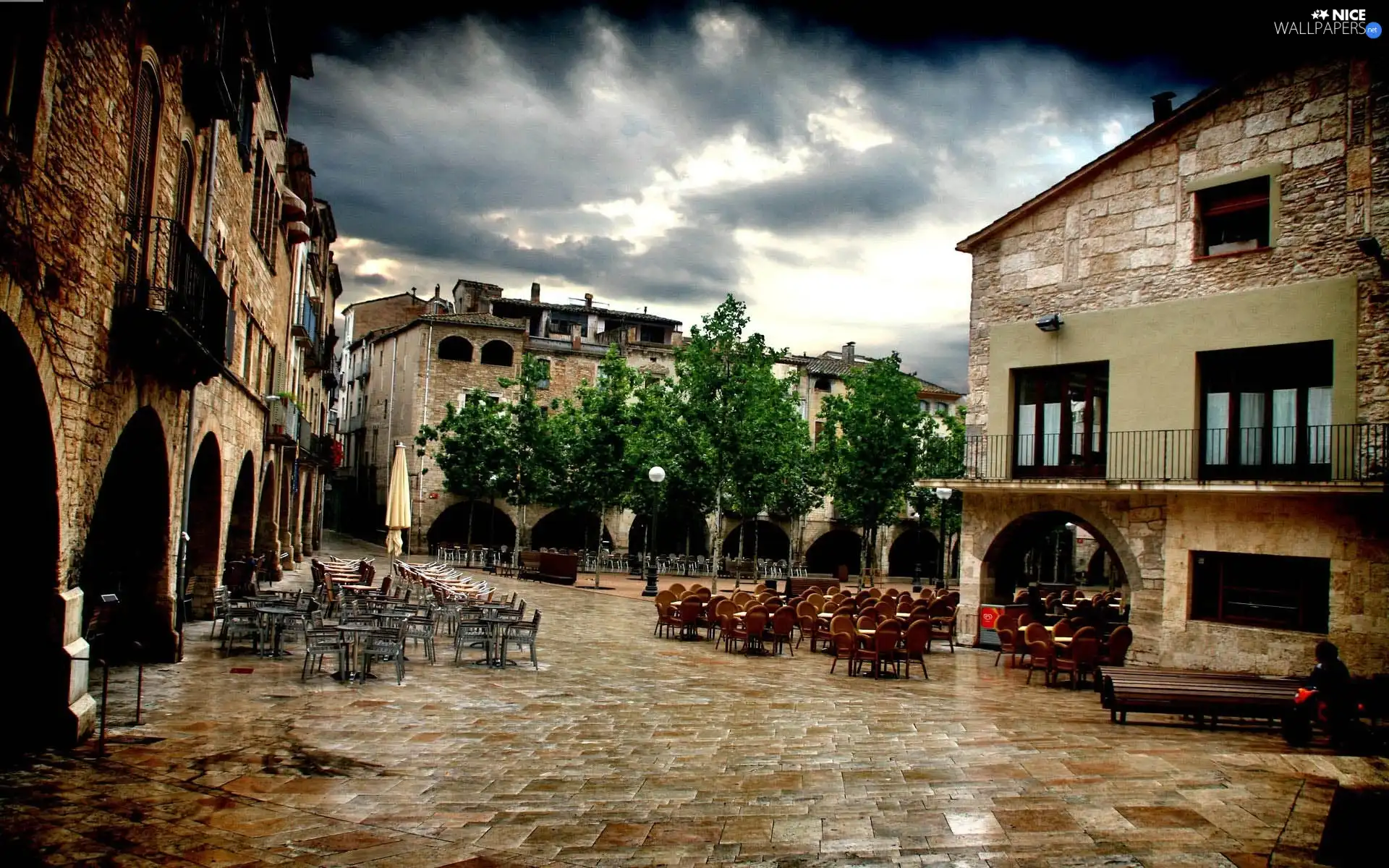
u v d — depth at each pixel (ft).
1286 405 51.42
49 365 24.91
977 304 66.44
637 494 116.88
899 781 25.22
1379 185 48.19
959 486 62.23
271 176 69.05
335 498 205.05
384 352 171.94
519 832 20.40
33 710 25.82
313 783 23.85
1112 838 19.65
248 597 50.67
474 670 43.73
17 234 22.48
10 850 17.92
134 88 30.42
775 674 47.37
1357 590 46.29
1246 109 53.57
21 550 25.85
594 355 161.68
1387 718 37.45
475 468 131.75
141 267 31.86
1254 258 52.70
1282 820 21.01
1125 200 58.80
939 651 60.29
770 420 99.66
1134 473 56.70
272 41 56.90
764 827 20.90
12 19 21.80
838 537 166.61
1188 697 34.42
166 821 20.21
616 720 33.88
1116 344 58.39
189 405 41.42
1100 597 71.46
